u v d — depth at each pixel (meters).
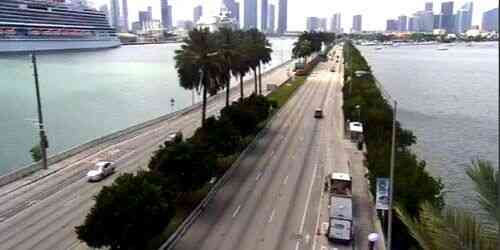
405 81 163.75
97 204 30.14
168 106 114.50
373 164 43.84
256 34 101.81
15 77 157.12
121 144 65.25
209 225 37.38
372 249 32.19
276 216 39.38
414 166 40.56
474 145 77.19
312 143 66.00
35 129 85.69
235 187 46.66
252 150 61.59
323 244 34.44
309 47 177.25
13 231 35.78
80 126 90.50
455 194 54.69
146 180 32.59
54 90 133.75
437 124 92.69
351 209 35.97
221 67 63.34
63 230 35.97
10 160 66.50
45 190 45.31
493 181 10.23
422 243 11.41
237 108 63.81
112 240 29.12
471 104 116.31
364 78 106.12
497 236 9.91
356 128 66.94
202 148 42.03
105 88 142.00
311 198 43.75
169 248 33.19
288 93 115.50
